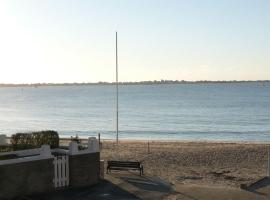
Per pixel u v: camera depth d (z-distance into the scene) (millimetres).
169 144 49938
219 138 66500
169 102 156250
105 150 40875
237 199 17750
